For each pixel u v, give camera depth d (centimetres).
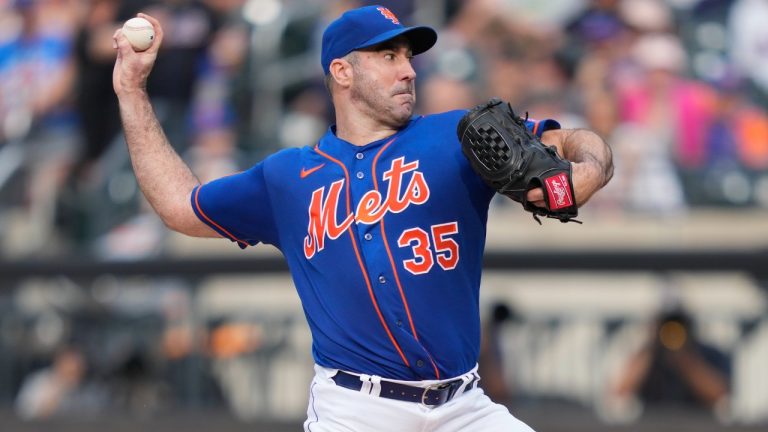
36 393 2711
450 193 1090
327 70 1174
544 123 1127
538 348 2452
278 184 1155
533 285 2855
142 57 1247
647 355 2411
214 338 2642
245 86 3356
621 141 3075
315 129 3316
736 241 2986
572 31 3250
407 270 1082
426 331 1088
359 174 1113
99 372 2697
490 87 3195
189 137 3319
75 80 3512
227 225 1205
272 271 2572
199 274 2614
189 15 3438
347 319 1104
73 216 3303
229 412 2562
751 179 3064
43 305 2767
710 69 3198
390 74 1134
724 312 2406
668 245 2880
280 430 2438
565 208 1023
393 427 1116
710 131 3112
